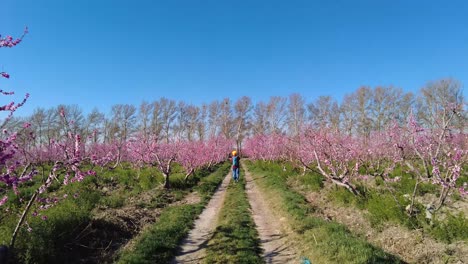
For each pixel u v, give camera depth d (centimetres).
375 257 651
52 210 870
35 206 904
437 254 672
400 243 755
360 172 1520
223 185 1989
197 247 829
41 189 647
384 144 1563
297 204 1177
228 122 6600
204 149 2577
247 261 710
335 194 1199
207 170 2681
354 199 1091
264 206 1312
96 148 2625
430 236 751
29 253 628
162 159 1944
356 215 1005
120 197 1298
